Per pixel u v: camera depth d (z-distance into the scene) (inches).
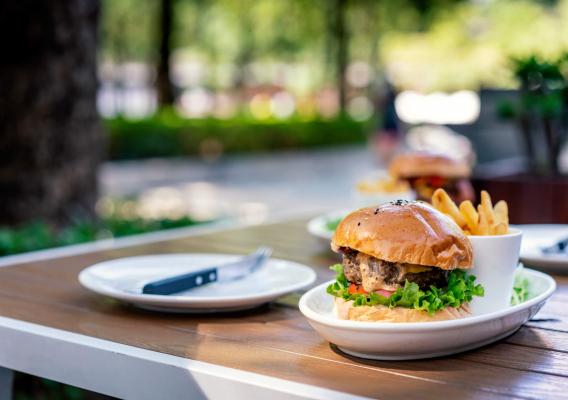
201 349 36.9
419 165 59.1
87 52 104.0
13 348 39.8
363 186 59.5
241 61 591.8
